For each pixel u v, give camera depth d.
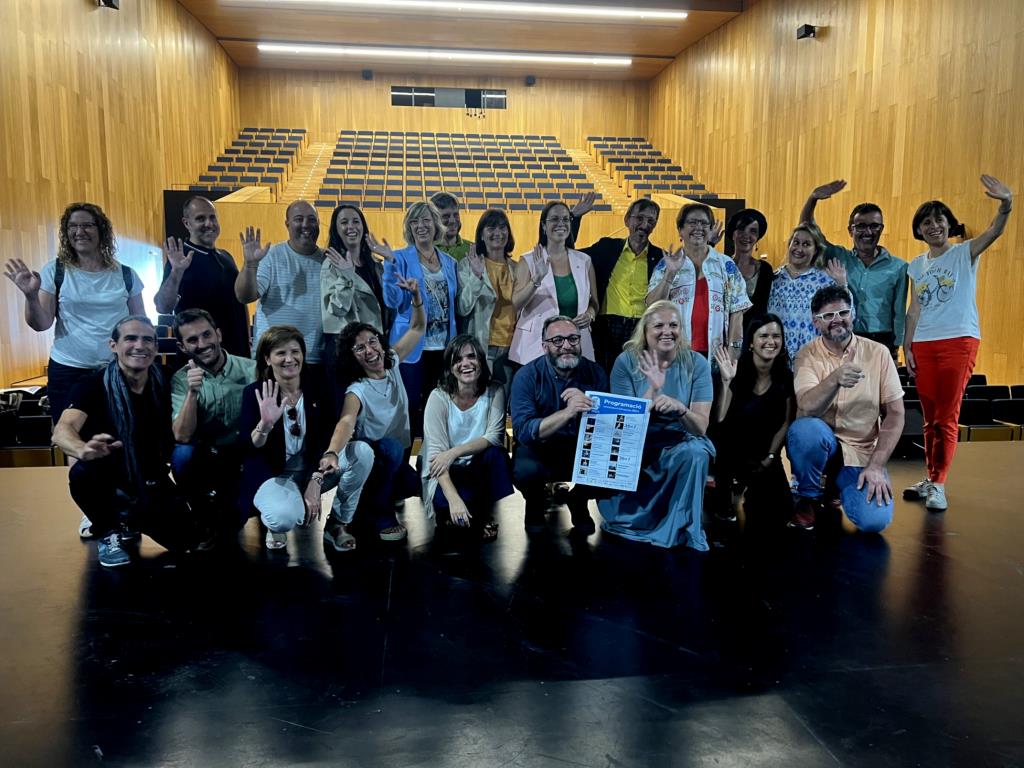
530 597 2.29
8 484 3.61
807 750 1.53
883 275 3.51
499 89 15.16
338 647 1.96
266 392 2.55
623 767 1.47
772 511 3.12
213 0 11.07
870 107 8.55
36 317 2.83
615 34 12.81
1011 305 6.52
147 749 1.53
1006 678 1.81
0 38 6.06
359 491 2.70
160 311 3.19
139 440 2.58
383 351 2.81
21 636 2.03
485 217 3.51
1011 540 2.81
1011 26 6.48
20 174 6.33
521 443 2.90
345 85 14.77
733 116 12.01
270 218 9.16
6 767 1.47
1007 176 6.53
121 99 8.74
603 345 3.60
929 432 3.28
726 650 1.95
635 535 2.82
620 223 10.02
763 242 11.03
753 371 3.01
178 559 2.62
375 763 1.48
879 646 1.97
